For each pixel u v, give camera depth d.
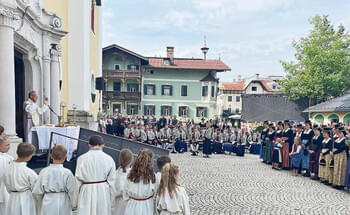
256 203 5.78
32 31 6.41
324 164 7.63
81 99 10.61
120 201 3.50
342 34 23.77
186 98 30.98
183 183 7.41
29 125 5.67
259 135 15.12
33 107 5.74
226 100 40.22
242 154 13.67
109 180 3.24
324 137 8.34
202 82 30.91
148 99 30.45
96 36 15.24
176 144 14.05
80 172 3.07
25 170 3.02
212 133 14.48
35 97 5.84
